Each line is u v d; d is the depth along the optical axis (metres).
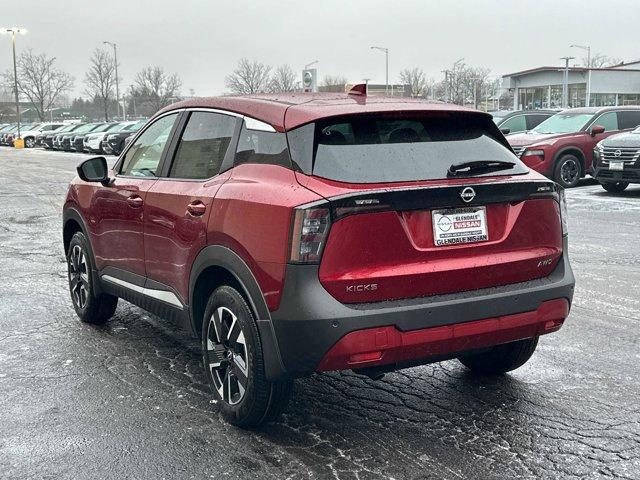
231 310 3.97
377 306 3.59
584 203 13.86
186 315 4.54
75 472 3.63
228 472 3.62
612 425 4.11
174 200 4.54
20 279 8.05
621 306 6.62
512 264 3.93
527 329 4.00
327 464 3.69
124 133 35.00
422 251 3.69
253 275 3.78
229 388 4.13
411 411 4.35
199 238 4.21
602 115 16.97
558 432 4.02
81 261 6.18
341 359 3.55
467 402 4.47
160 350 5.54
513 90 63.41
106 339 5.82
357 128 3.90
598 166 15.10
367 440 3.96
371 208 3.55
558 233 4.16
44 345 5.67
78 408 4.43
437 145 3.98
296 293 3.55
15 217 13.55
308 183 3.68
